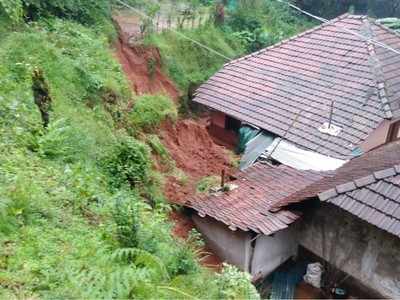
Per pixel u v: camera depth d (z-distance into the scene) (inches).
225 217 394.3
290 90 634.8
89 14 629.0
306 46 693.3
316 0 1222.3
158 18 859.4
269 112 617.0
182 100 740.0
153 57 704.4
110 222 264.2
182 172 501.7
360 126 535.5
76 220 250.8
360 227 367.6
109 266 207.0
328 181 418.0
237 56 897.5
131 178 380.8
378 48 622.8
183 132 592.4
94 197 295.1
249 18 984.9
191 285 239.5
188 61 800.3
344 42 658.2
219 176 513.3
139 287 199.0
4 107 343.3
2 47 437.4
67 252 212.8
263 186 446.0
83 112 433.1
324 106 583.5
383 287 362.6
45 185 273.0
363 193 348.5
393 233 319.3
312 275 397.4
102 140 408.5
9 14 465.1
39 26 525.0
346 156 511.2
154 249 251.3
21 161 288.8
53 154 327.6
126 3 863.1
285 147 549.6
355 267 379.2
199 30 858.8
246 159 562.6
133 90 595.8
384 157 474.3
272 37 976.3
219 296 239.9
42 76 338.3
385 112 534.6
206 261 407.5
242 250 395.2
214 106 670.5
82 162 347.9
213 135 709.9
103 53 562.6
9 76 399.5
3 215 212.5
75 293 178.4
